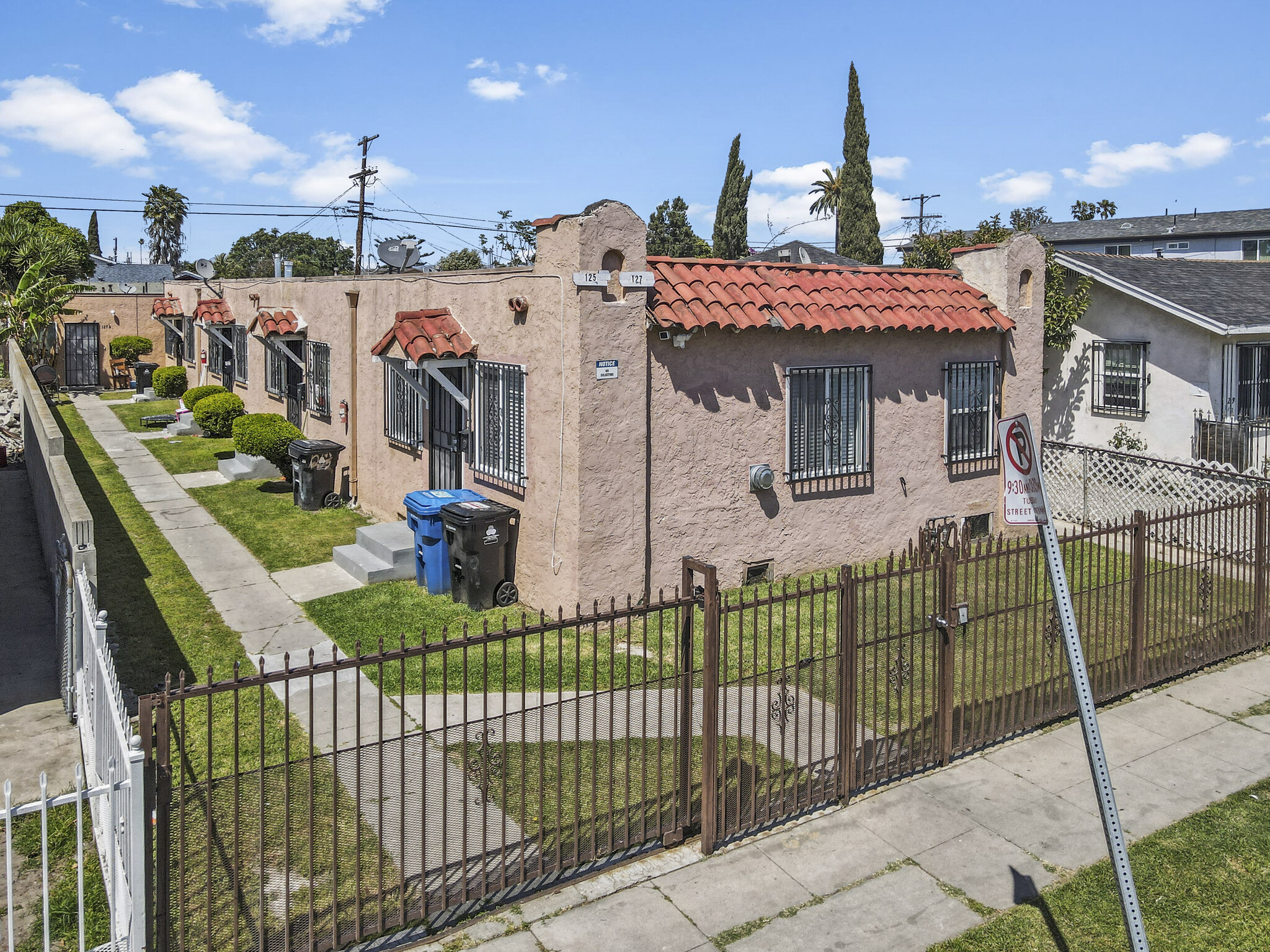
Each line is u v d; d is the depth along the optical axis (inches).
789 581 446.0
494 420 427.5
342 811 240.4
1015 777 277.1
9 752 273.1
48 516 428.8
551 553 390.9
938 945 202.4
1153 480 536.1
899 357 474.6
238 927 177.5
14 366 847.7
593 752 218.4
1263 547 370.3
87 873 217.3
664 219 2293.3
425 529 418.6
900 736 271.1
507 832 235.5
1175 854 236.8
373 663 184.5
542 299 384.5
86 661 262.7
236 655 352.5
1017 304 516.1
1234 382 603.2
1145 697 334.6
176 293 1130.7
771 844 241.1
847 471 461.4
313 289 648.4
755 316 412.5
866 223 1771.7
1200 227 1769.2
